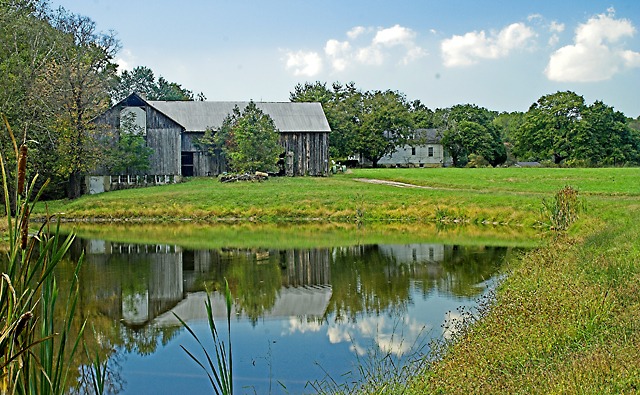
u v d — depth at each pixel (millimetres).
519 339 8891
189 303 14844
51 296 4344
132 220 34562
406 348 10672
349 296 15102
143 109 49000
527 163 94125
